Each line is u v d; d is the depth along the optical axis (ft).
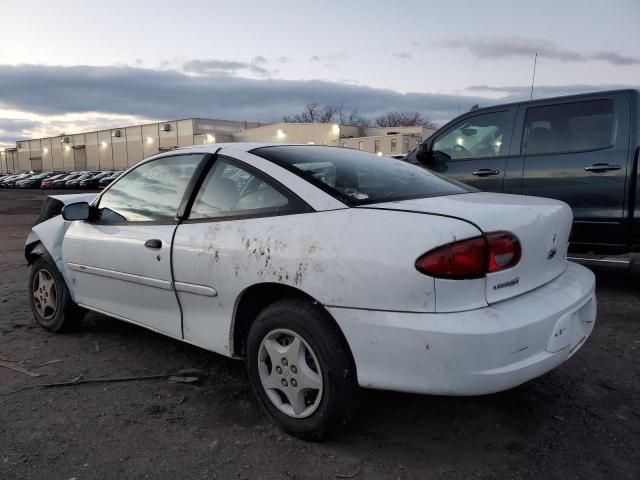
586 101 16.35
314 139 190.19
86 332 13.85
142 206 11.03
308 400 8.31
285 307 8.16
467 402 9.63
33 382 10.75
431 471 7.60
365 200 8.21
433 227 7.13
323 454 8.05
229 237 8.86
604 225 15.85
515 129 17.62
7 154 322.75
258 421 9.10
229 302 8.91
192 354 12.24
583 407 9.36
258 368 8.72
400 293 7.09
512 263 7.43
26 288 19.10
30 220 52.11
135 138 231.09
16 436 8.64
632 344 12.25
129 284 11.01
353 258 7.41
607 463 7.69
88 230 12.10
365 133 211.61
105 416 9.30
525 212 7.98
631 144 15.29
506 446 8.20
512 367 7.02
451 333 6.81
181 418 9.23
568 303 7.91
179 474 7.61
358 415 8.22
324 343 7.72
